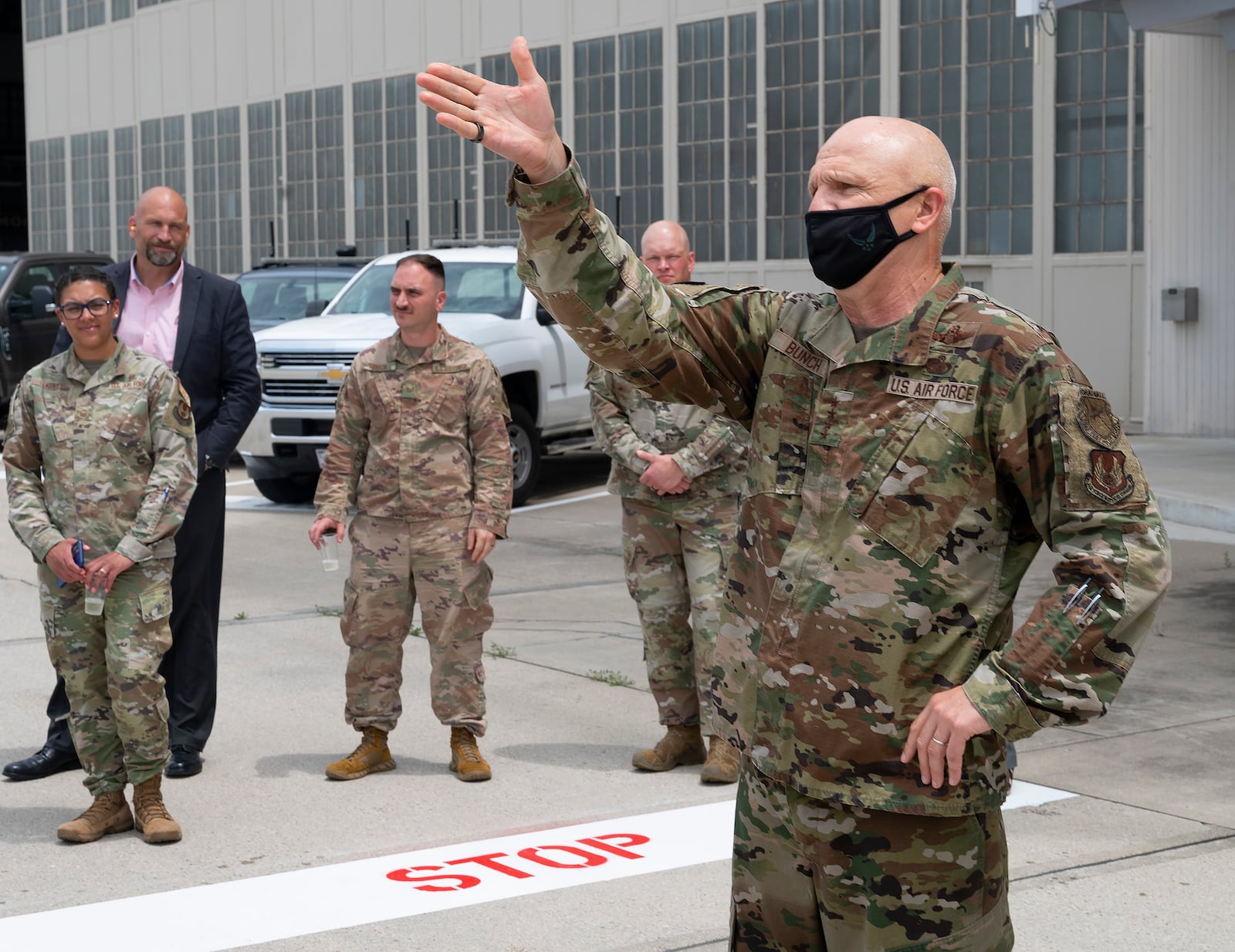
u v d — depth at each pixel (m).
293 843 4.69
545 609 8.40
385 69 21.88
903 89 15.45
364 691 5.38
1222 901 4.12
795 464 2.47
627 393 5.37
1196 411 13.66
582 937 3.93
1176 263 13.59
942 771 2.30
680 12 17.75
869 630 2.37
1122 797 5.02
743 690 2.53
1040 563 9.20
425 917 4.08
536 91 2.34
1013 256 14.71
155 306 5.54
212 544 5.51
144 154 27.47
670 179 18.08
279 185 24.20
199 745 5.48
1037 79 14.38
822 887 2.46
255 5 24.33
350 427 5.41
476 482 5.33
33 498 4.67
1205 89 13.30
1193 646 7.08
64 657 4.67
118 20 27.84
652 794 5.18
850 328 2.46
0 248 42.31
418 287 5.24
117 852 4.63
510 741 5.86
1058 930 3.92
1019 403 2.32
